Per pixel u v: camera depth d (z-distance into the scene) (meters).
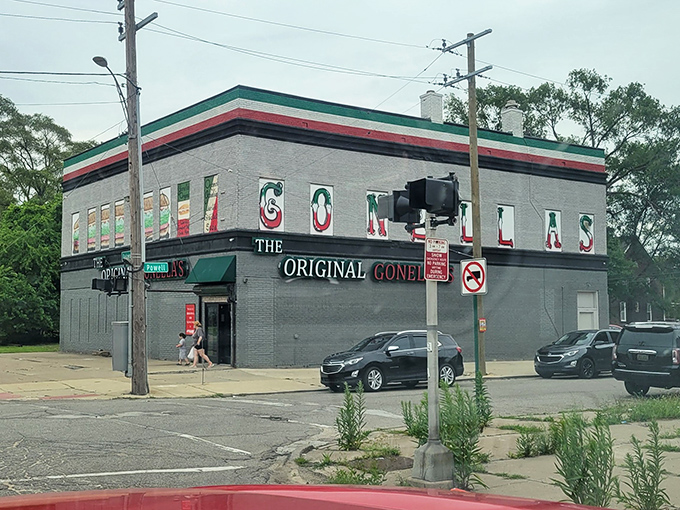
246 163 24.27
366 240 26.02
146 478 8.55
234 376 22.34
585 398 16.56
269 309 24.17
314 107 25.56
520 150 22.78
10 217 48.09
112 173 33.25
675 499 6.89
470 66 22.73
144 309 18.70
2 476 8.45
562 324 20.30
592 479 6.13
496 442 10.55
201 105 26.28
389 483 7.98
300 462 9.51
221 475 8.86
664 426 11.54
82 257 35.88
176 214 27.70
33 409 15.12
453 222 7.92
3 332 44.38
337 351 25.05
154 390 19.42
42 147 62.38
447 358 20.47
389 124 26.73
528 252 20.59
